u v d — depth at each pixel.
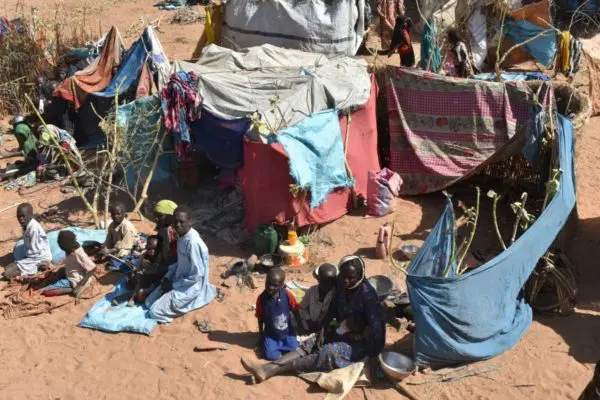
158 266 7.59
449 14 15.41
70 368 6.66
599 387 4.23
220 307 7.41
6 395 6.32
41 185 10.48
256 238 8.27
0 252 8.75
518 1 14.48
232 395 6.20
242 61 10.34
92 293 7.75
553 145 7.92
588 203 9.59
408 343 6.75
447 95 9.27
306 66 9.97
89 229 9.00
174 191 9.74
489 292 6.45
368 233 8.84
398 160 9.77
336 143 8.78
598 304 7.33
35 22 15.12
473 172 9.17
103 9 20.91
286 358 6.41
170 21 19.34
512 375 6.34
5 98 13.31
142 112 9.17
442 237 6.61
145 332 7.06
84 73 11.37
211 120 8.86
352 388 6.23
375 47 16.05
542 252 6.90
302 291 7.50
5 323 7.34
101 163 10.64
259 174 8.22
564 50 13.52
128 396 6.27
